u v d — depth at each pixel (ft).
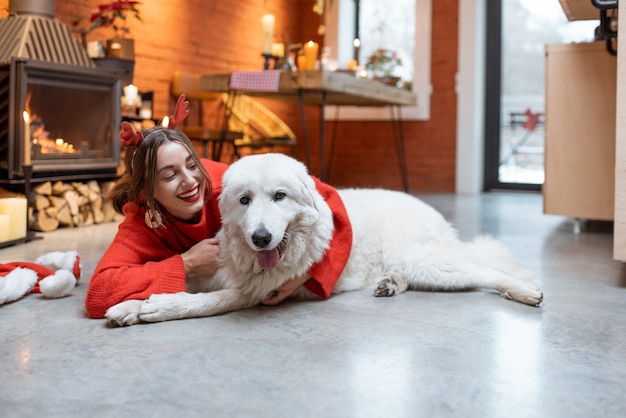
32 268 6.87
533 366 4.56
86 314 5.88
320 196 6.20
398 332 5.36
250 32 22.52
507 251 7.44
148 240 6.11
